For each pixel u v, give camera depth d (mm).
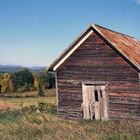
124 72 16828
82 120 17469
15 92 79375
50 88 79562
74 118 18734
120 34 20656
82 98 18484
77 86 18703
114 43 17125
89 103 18219
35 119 17078
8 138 12469
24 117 17781
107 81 17500
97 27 17828
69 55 19016
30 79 81000
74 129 13594
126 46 18078
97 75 17891
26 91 79812
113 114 17219
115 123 15758
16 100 57750
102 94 17719
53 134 12703
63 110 19234
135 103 16422
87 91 18344
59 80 19484
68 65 19109
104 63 17641
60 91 19438
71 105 18922
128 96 16688
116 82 17141
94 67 18031
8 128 14633
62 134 12414
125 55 16500
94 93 18094
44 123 16047
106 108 17500
